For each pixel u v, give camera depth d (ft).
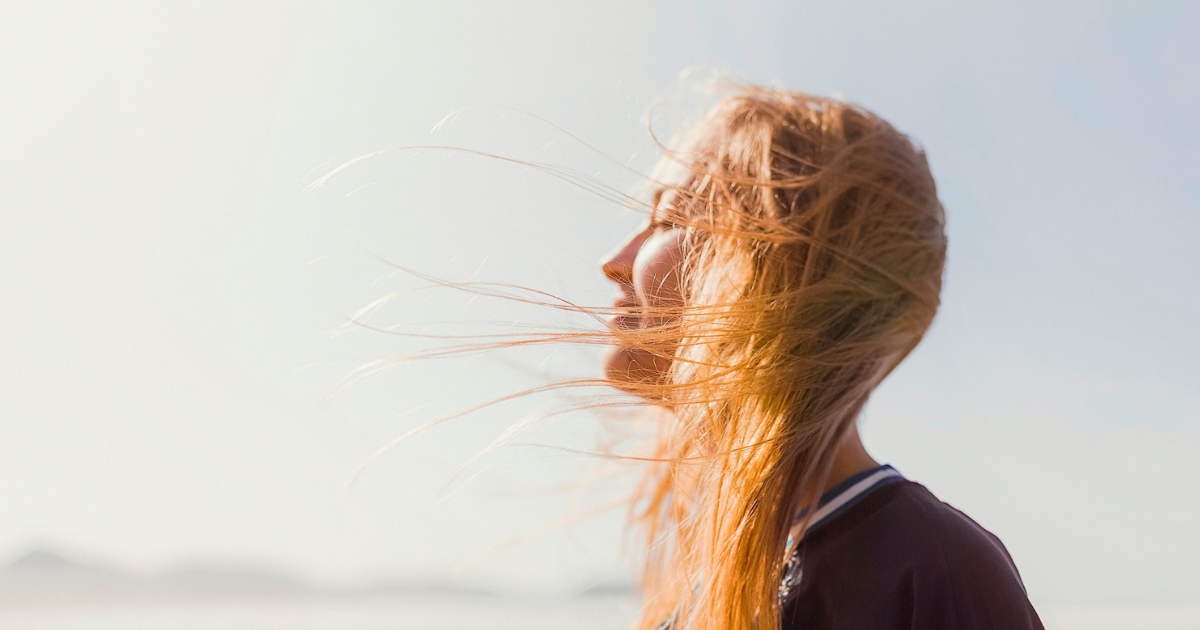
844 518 2.61
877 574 2.38
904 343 2.89
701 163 3.09
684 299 2.86
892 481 2.67
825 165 2.80
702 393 2.64
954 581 2.28
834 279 2.66
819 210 2.71
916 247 2.88
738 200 2.87
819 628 2.46
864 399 2.77
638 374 2.91
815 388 2.57
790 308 2.61
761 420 2.59
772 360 2.57
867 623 2.31
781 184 2.73
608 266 3.24
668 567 3.52
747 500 2.54
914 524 2.44
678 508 3.67
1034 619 2.36
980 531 2.54
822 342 2.63
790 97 3.19
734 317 2.63
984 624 2.21
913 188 3.01
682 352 2.79
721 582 2.54
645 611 4.17
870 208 2.80
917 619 2.24
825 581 2.51
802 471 2.56
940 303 3.05
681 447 3.19
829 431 2.60
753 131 2.99
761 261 2.70
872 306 2.71
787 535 2.50
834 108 3.09
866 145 2.92
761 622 2.44
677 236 2.98
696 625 2.66
